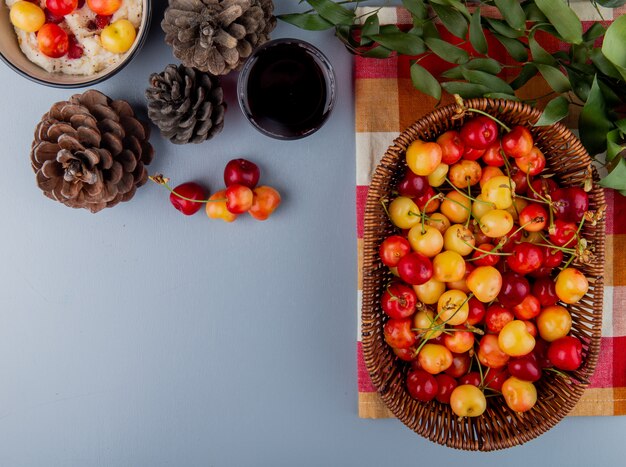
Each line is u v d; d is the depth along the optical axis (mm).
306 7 654
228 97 658
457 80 648
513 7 584
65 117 604
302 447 679
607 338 658
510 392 596
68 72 610
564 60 639
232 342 677
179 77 605
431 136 612
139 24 606
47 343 676
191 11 573
